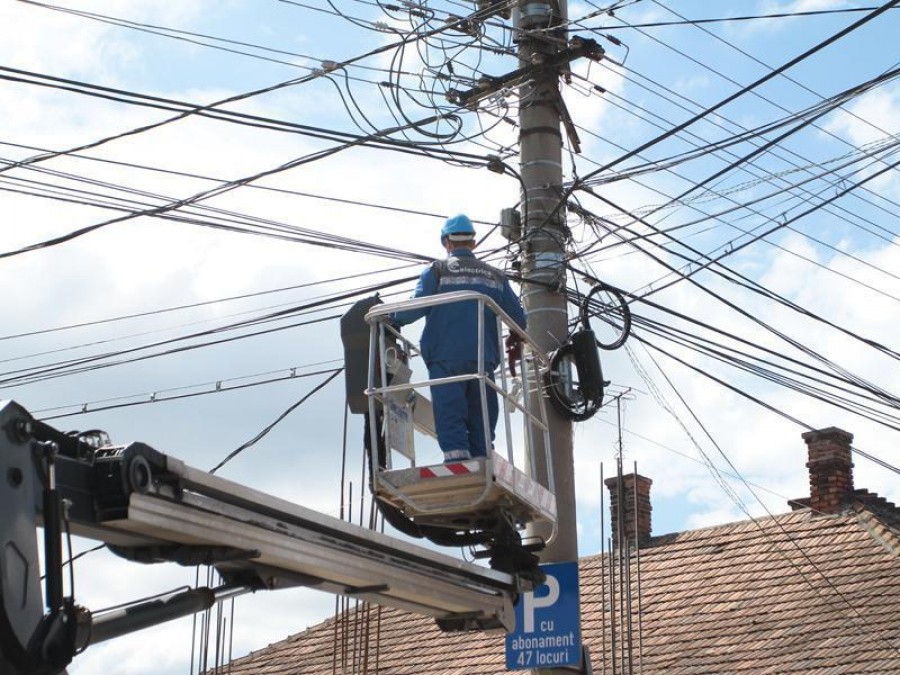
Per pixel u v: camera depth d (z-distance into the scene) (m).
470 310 9.23
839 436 19.14
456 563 9.20
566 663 10.98
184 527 7.14
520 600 11.20
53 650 6.38
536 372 10.32
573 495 11.45
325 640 20.72
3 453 6.38
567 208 12.84
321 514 8.06
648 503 20.66
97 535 7.08
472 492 9.12
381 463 9.31
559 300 11.95
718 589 17.77
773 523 18.97
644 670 16.34
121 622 7.05
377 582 8.62
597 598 18.70
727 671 15.71
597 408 11.56
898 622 15.54
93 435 7.01
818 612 16.33
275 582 8.12
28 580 6.36
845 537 17.89
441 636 19.20
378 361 9.30
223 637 12.86
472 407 9.30
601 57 12.63
